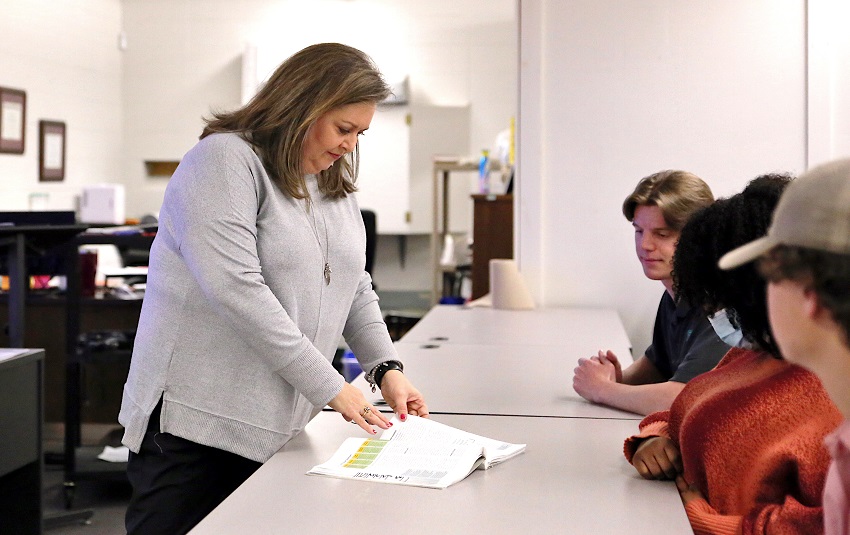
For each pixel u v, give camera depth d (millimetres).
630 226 3730
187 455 1737
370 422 1660
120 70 9000
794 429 1267
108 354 3896
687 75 3627
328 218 1834
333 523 1280
